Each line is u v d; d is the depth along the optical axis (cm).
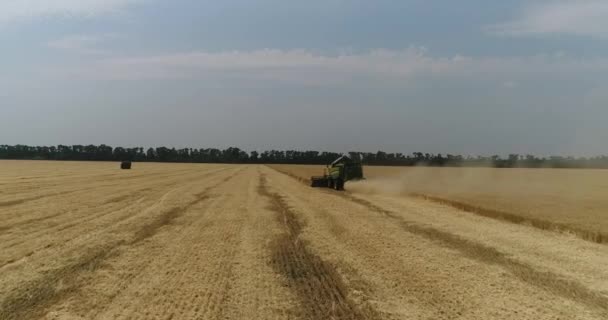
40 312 838
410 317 838
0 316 818
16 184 3941
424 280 1069
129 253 1309
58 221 1883
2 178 4841
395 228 1792
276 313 848
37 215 2048
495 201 2997
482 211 2352
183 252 1332
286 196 3164
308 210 2345
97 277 1062
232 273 1111
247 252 1342
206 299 916
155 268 1148
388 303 910
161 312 842
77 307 864
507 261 1269
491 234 1692
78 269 1130
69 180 4675
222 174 7112
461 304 909
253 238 1562
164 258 1255
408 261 1247
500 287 1022
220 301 907
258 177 6206
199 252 1334
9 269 1123
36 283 1009
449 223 1950
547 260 1288
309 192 3572
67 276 1066
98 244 1425
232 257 1277
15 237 1527
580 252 1405
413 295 961
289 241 1516
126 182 4547
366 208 2464
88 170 7669
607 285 1051
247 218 2039
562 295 975
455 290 997
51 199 2733
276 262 1227
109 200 2741
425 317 840
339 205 2600
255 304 893
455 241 1539
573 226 1908
